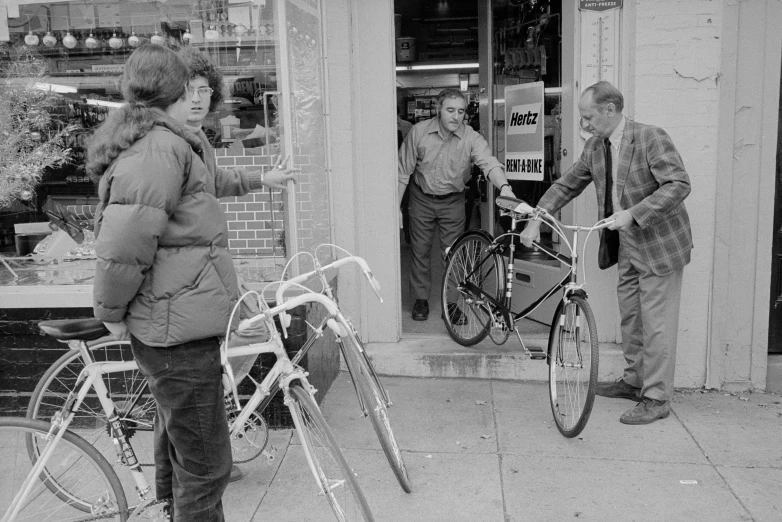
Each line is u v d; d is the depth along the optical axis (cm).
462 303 482
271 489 324
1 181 421
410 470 340
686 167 422
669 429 383
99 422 361
